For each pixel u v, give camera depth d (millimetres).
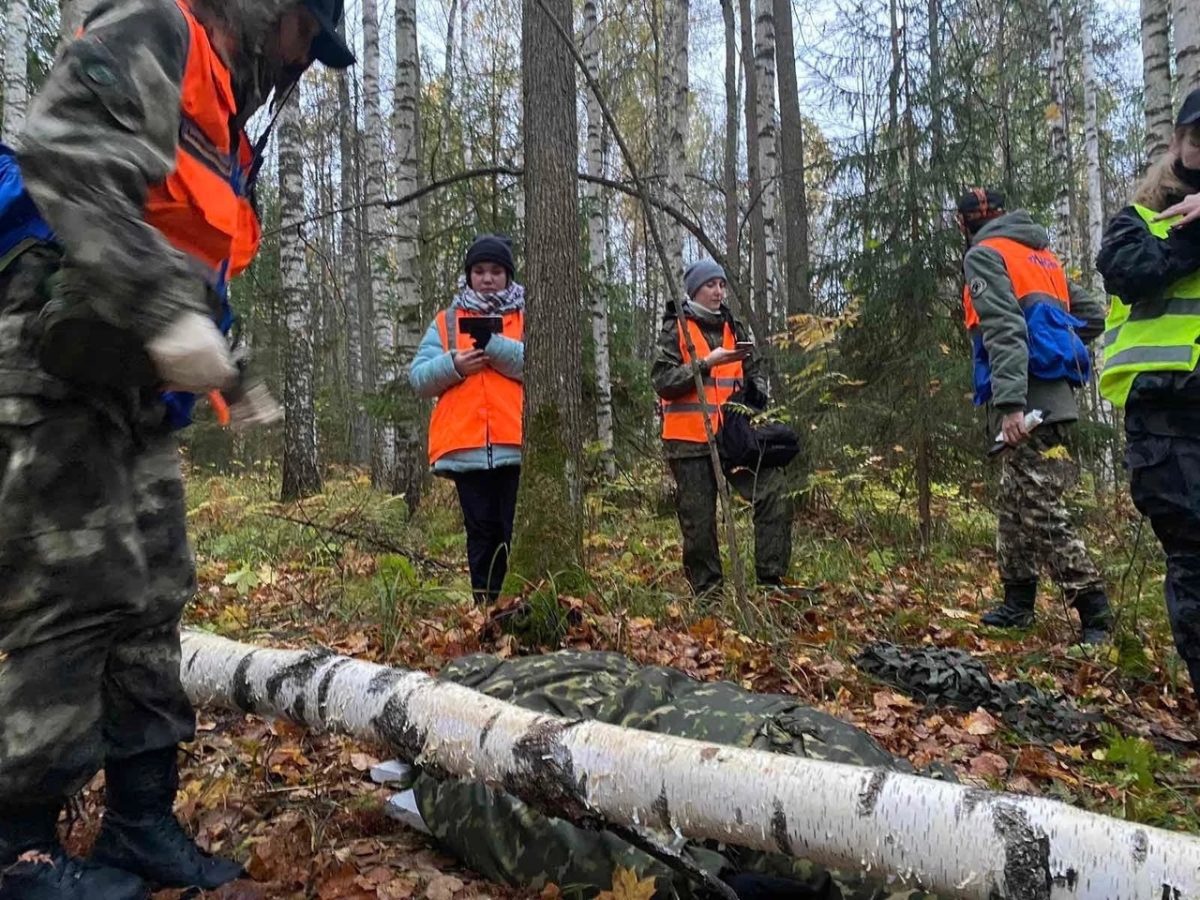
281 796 2561
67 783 1726
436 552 6730
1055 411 4391
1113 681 3859
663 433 5207
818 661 4016
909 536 7508
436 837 2307
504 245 4586
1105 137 20516
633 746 1900
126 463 1809
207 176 1761
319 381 16328
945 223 7730
